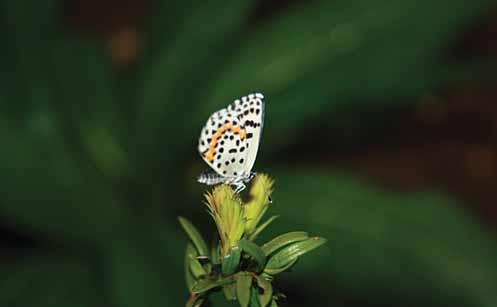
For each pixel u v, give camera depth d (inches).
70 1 34.1
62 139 23.0
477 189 28.6
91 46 25.9
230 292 12.3
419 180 28.7
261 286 12.2
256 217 12.8
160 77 24.7
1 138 22.5
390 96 23.6
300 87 23.8
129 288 19.8
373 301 20.7
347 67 23.9
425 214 22.2
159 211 23.6
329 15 24.7
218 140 12.6
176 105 24.3
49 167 22.7
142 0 34.4
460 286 20.8
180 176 24.8
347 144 29.1
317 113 23.7
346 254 21.2
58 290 20.3
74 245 22.0
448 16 24.3
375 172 28.9
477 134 30.0
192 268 12.5
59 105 23.4
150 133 24.2
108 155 24.2
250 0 25.4
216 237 12.9
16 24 23.5
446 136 30.0
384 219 22.0
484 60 24.7
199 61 24.7
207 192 12.6
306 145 28.8
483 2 24.5
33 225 21.9
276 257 12.4
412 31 24.2
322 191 22.6
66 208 22.5
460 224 22.1
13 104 22.9
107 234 22.2
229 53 24.8
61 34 25.8
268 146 24.6
